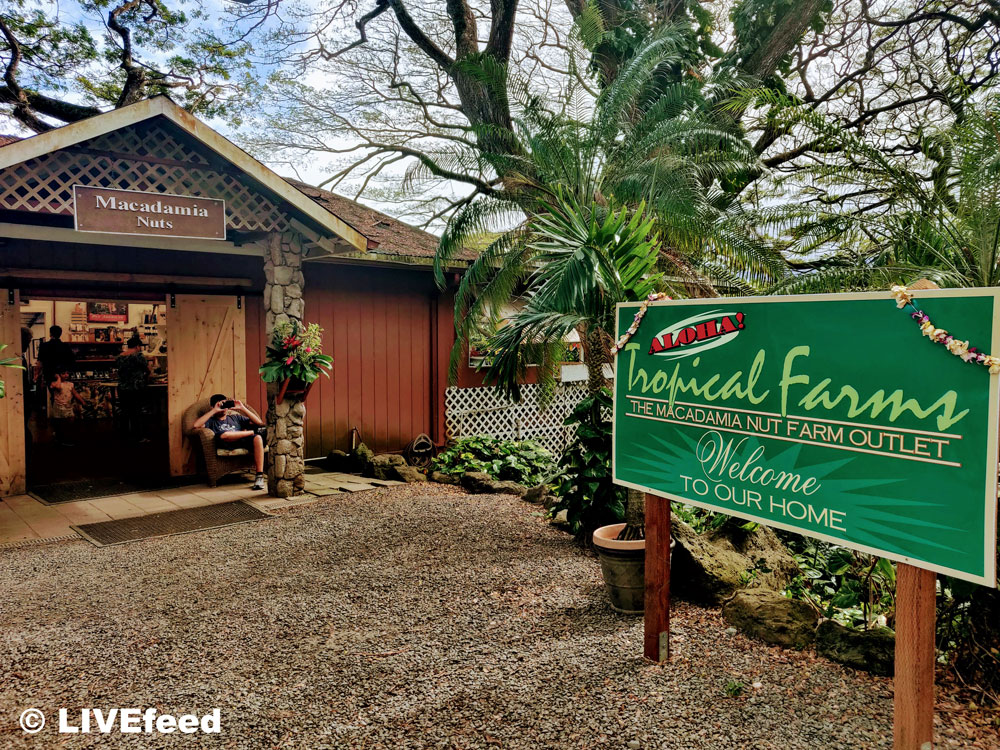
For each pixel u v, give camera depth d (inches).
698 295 298.4
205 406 340.5
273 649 148.1
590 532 223.1
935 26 434.3
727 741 111.7
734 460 122.9
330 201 439.5
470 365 432.1
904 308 97.7
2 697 127.9
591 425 218.5
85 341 550.9
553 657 143.3
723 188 365.7
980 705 123.7
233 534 242.7
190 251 338.0
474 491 322.7
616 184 289.9
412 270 413.1
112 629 158.9
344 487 318.3
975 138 191.6
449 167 343.0
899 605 99.8
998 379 87.4
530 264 313.7
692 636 153.0
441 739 112.7
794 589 186.9
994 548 88.4
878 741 111.0
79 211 233.0
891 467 99.7
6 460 297.3
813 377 110.3
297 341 287.3
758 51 386.9
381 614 168.2
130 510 275.7
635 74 305.0
